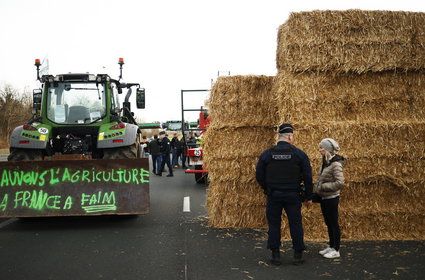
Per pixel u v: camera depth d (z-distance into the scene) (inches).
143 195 266.1
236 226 264.4
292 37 237.0
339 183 189.8
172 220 286.4
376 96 239.6
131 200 265.4
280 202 186.5
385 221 235.0
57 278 168.9
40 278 168.9
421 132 232.2
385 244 219.9
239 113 263.9
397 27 237.9
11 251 209.0
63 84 344.8
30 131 312.7
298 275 171.3
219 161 263.4
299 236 185.9
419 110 240.7
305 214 235.8
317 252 206.5
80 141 336.8
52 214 261.1
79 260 193.3
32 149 313.6
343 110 239.3
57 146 337.7
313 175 231.3
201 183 512.7
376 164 232.2
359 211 232.8
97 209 263.4
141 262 190.1
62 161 264.5
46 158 327.3
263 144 263.7
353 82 240.4
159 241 228.4
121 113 400.8
